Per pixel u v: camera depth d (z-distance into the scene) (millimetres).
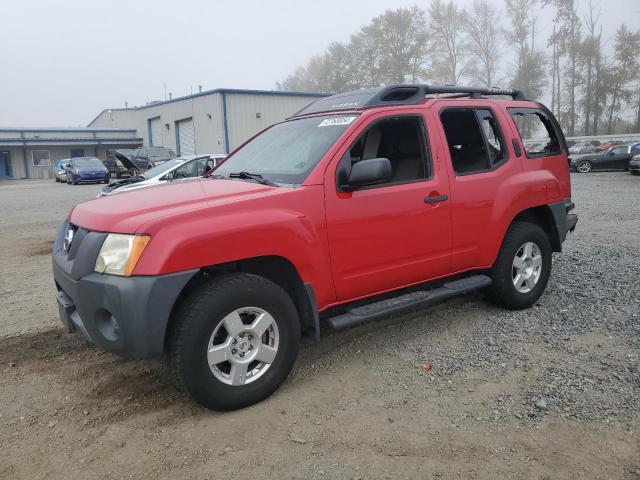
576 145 36125
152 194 3623
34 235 10773
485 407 3236
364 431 3023
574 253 7168
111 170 32875
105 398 3484
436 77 56469
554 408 3189
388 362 3920
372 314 3754
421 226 4031
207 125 32125
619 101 52062
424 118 4176
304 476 2648
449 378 3635
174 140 38344
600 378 3537
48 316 5211
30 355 4215
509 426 3025
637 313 4707
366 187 3762
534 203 4859
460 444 2873
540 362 3818
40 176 48875
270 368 3375
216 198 3350
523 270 4910
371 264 3799
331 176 3584
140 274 2920
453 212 4234
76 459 2830
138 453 2871
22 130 48438
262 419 3182
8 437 3049
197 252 3002
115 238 3021
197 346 3051
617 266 6332
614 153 25594
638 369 3643
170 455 2848
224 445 2926
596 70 51844
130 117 52312
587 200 13461
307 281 3477
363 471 2674
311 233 3445
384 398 3393
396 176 4328
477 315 4844
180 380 3102
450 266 4332
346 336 4434
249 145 4680
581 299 5168
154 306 2908
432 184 4102
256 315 3299
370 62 59719
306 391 3514
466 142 4664
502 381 3557
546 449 2805
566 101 53688
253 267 3490
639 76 50969
